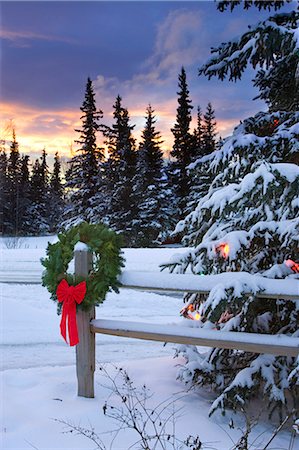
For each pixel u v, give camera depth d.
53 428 2.85
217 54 4.37
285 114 4.27
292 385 3.30
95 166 29.83
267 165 3.27
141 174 27.53
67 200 39.59
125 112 30.14
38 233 38.97
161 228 26.56
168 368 4.33
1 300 8.05
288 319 3.63
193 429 2.96
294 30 3.72
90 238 3.31
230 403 3.28
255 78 4.77
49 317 7.39
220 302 2.89
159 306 8.80
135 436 2.78
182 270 3.78
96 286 3.19
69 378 3.89
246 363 3.72
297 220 3.39
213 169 4.12
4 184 39.03
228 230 3.90
